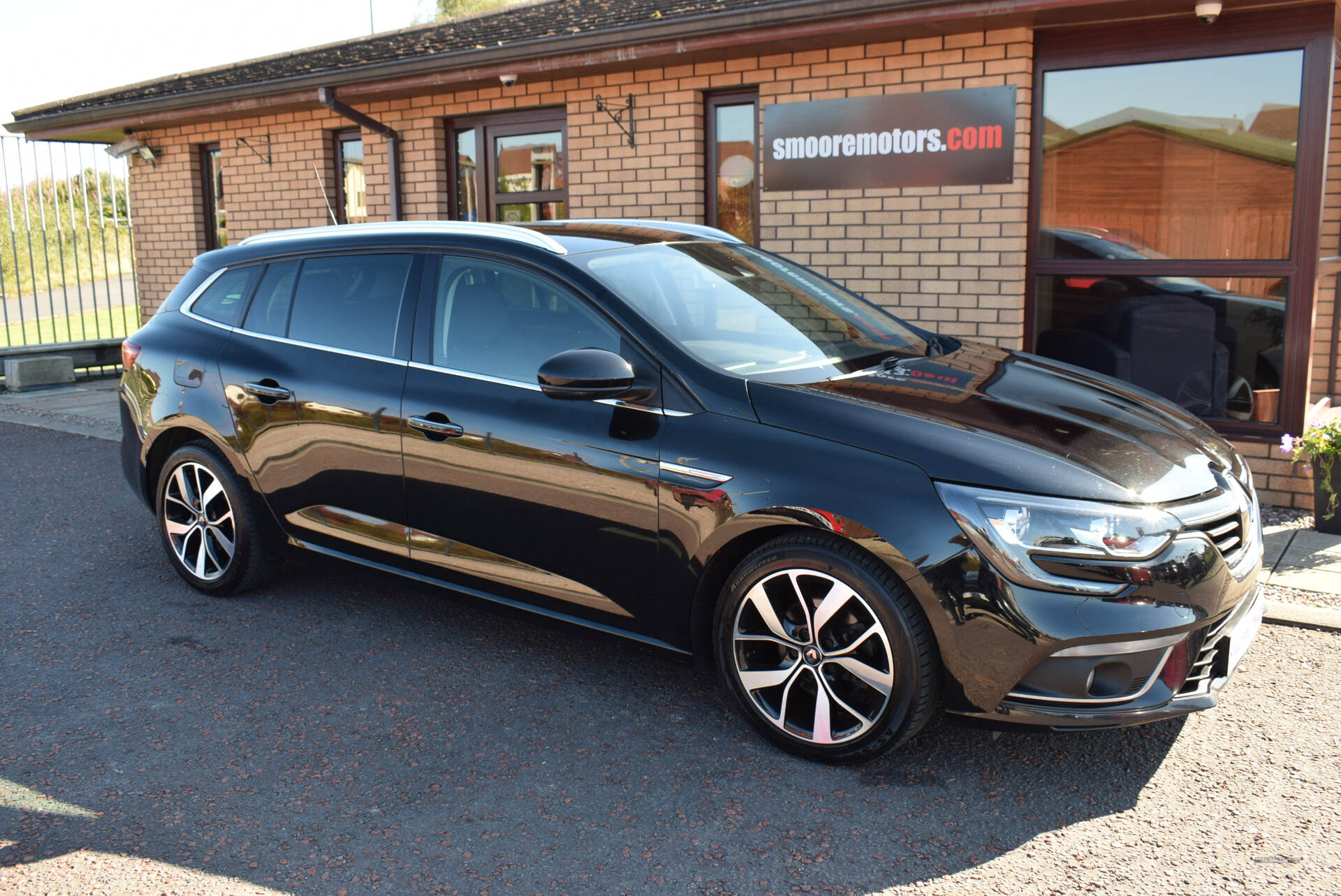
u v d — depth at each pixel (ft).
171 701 12.03
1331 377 26.68
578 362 10.60
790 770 10.37
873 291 23.41
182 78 41.93
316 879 8.68
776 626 10.41
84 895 8.46
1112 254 21.17
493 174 29.89
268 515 14.48
